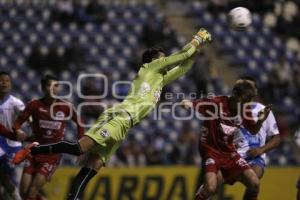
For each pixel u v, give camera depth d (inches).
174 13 2365.9
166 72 943.0
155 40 2158.0
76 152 871.1
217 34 2268.7
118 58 2129.7
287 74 2108.8
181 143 1749.5
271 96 1988.2
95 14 2311.8
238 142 983.0
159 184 1323.8
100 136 880.3
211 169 919.0
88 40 2214.6
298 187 956.6
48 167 1028.5
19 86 2033.7
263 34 2300.7
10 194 1067.3
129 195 1320.1
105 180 1320.1
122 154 1715.1
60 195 1304.1
